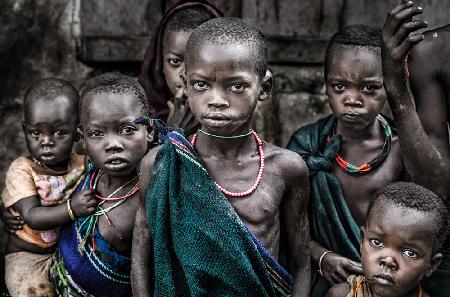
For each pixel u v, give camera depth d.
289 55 4.12
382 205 2.47
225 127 2.30
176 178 2.36
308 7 4.13
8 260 3.18
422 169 2.62
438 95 2.70
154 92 3.54
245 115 2.32
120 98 2.73
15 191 3.07
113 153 2.72
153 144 3.04
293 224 2.57
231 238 2.31
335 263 2.86
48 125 3.05
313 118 4.18
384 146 2.96
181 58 3.31
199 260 2.32
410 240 2.41
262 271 2.39
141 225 2.54
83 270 2.84
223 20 2.38
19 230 3.15
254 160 2.46
